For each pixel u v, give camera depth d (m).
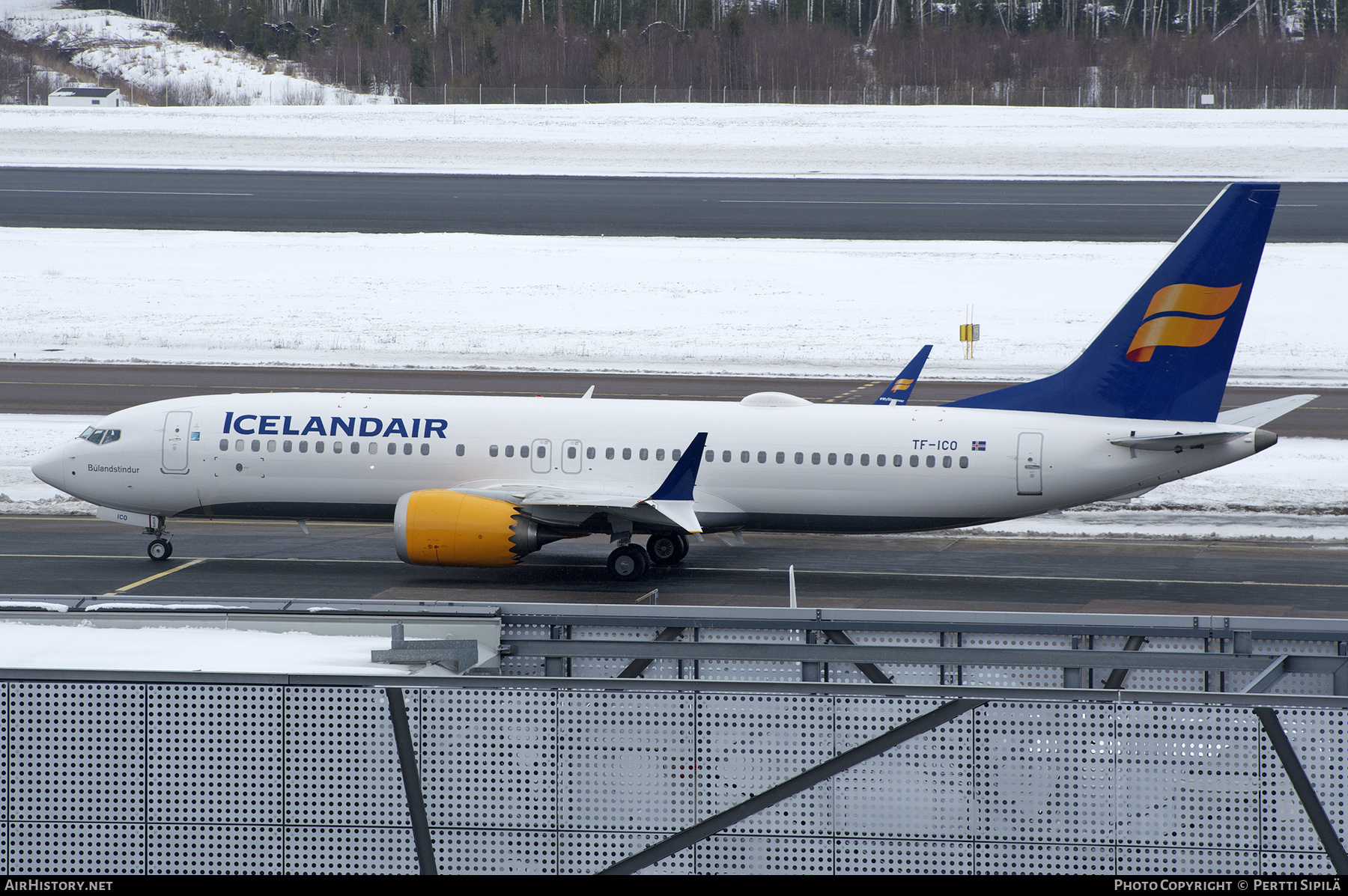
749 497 138.25
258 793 56.94
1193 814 53.94
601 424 140.12
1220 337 131.12
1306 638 76.81
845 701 55.75
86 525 162.88
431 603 82.56
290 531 162.50
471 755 56.91
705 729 56.41
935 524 137.75
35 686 56.62
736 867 56.62
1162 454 132.25
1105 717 54.22
